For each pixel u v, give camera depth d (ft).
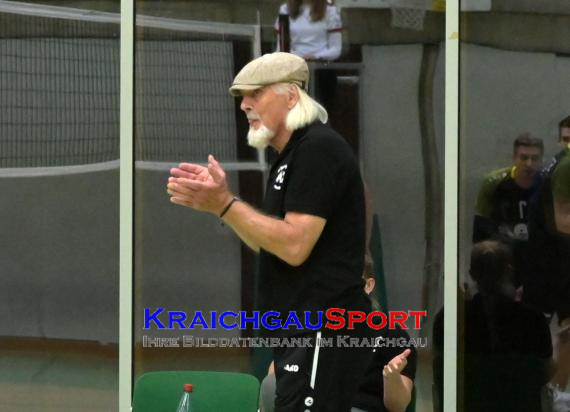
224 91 54.29
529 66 52.49
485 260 53.16
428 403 53.57
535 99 52.54
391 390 46.06
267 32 54.03
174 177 37.11
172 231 54.75
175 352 54.90
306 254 37.29
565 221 52.60
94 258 55.16
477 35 52.75
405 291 53.67
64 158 55.26
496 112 52.85
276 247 37.01
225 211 37.01
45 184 55.36
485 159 53.01
